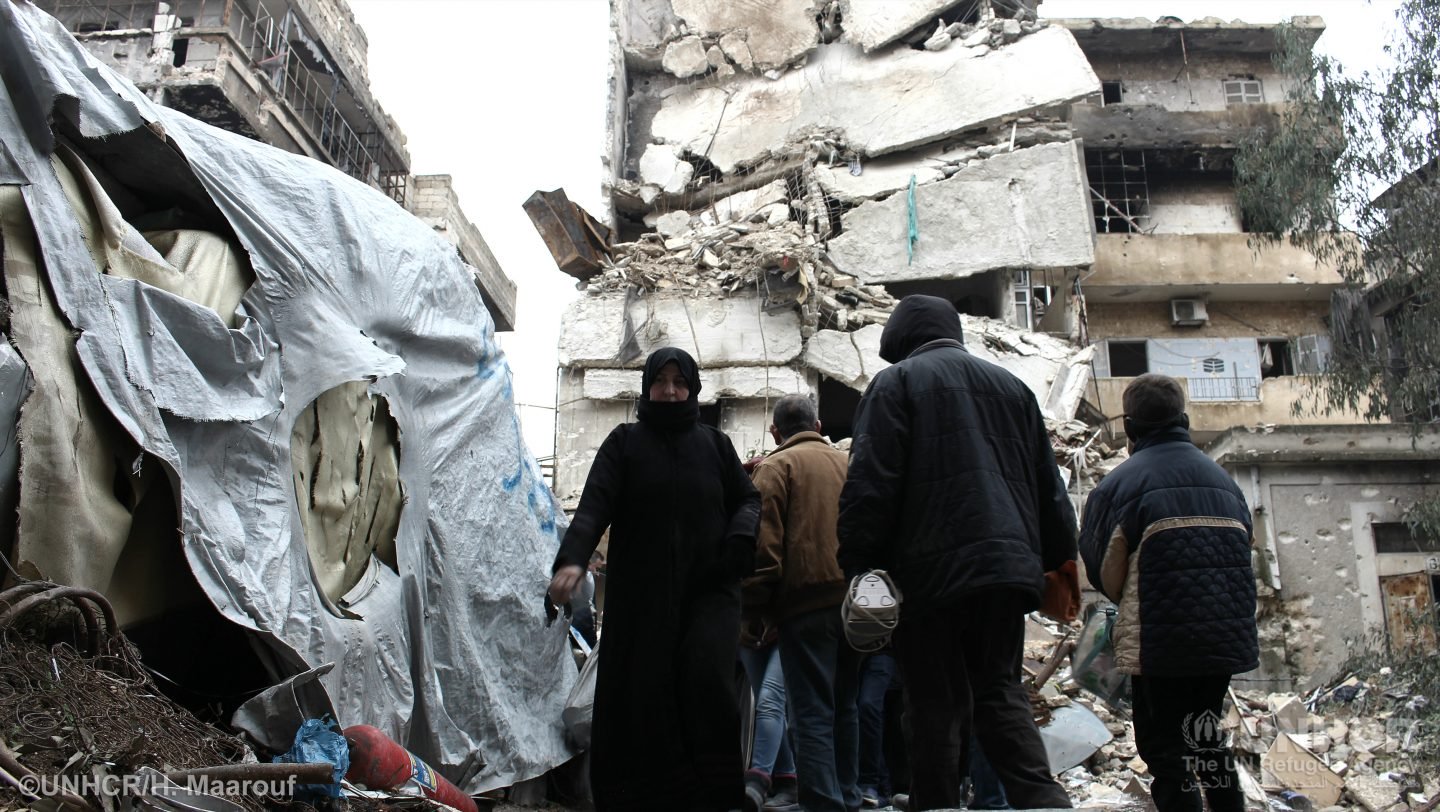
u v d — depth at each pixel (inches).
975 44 838.5
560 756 268.8
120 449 164.6
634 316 686.5
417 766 181.8
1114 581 161.9
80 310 161.8
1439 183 577.3
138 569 169.3
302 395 196.1
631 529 166.9
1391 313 889.5
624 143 884.6
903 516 147.1
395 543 225.8
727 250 706.8
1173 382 169.6
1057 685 414.0
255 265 197.3
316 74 904.9
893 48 860.0
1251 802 307.4
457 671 235.0
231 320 190.5
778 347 665.6
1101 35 1047.6
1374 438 629.9
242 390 184.7
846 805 190.2
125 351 165.2
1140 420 169.9
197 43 775.1
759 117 859.4
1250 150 639.8
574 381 685.9
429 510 241.9
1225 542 155.4
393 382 234.8
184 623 190.7
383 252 238.4
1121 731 383.9
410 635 225.3
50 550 149.6
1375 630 553.9
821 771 174.9
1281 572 609.3
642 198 851.4
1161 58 1061.8
